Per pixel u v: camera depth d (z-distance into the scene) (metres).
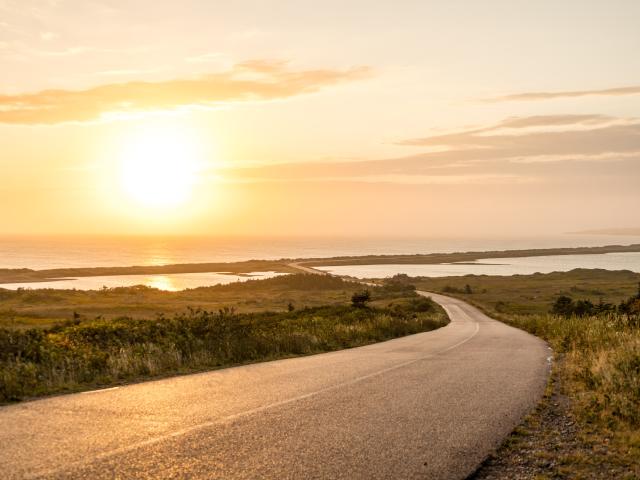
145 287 105.44
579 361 15.71
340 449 6.55
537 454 6.82
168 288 134.38
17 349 13.39
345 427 7.62
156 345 16.05
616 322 23.44
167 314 60.19
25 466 5.43
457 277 175.25
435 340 26.36
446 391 10.83
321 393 10.14
